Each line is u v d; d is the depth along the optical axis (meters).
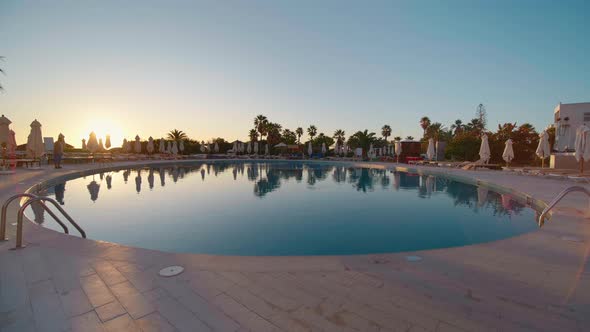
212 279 2.66
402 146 30.03
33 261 3.04
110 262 3.03
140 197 8.81
